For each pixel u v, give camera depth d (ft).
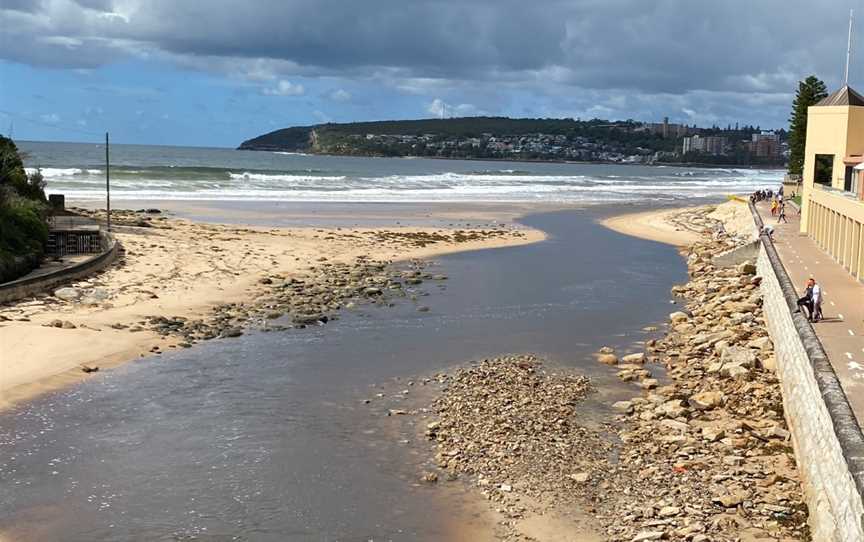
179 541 52.54
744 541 50.26
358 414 75.72
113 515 55.83
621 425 72.95
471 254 176.55
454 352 97.71
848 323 83.66
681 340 104.37
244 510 56.80
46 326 97.40
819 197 144.66
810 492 54.60
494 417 73.92
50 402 77.00
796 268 118.21
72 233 145.79
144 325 103.50
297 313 115.03
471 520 55.26
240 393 81.41
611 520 54.60
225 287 128.16
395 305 122.83
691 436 68.85
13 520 54.70
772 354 92.48
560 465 63.46
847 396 59.98
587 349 100.17
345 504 57.67
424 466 64.03
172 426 72.28
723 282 139.13
